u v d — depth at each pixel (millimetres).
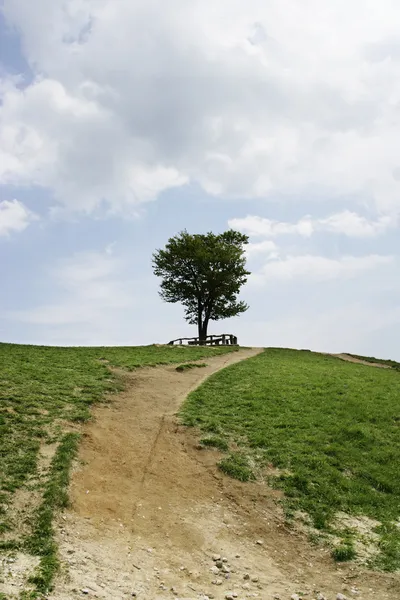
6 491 13305
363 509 15391
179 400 25391
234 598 10453
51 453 16062
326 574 12023
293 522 14445
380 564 12359
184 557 12172
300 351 53688
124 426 20266
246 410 24000
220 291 62031
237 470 17281
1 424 17594
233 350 47750
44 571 10078
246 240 65000
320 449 19453
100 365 30125
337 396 27047
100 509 13648
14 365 27312
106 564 11070
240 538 13523
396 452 19719
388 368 45000
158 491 15492
